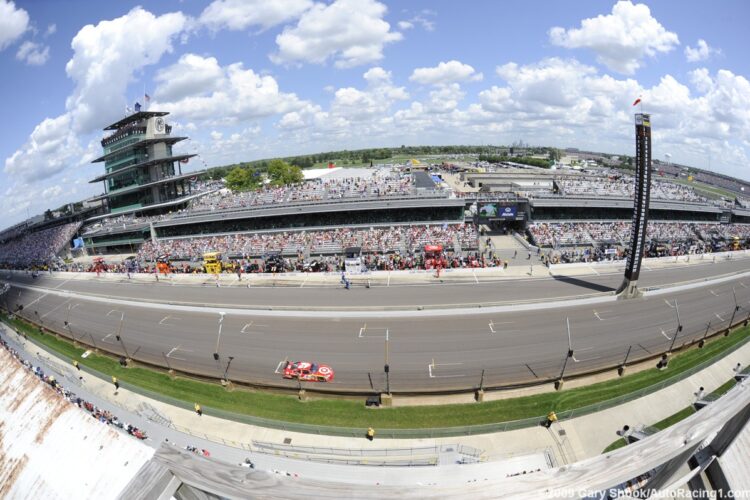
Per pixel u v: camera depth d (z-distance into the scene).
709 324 50.00
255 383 39.56
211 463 11.16
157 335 52.16
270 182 150.00
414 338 46.56
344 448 30.61
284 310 56.09
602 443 31.44
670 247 82.62
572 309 53.59
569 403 35.75
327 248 79.75
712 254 80.00
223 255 83.25
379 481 26.20
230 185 142.50
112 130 116.44
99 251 110.44
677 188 114.56
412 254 76.25
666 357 42.25
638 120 51.97
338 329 49.59
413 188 97.31
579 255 75.06
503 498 10.43
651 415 34.41
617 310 53.47
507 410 35.00
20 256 111.50
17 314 68.38
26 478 18.77
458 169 180.25
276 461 28.69
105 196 131.38
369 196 92.19
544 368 40.41
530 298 57.03
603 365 40.91
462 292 59.84
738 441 14.20
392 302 56.91
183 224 97.19
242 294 63.91
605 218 93.75
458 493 10.53
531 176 144.38
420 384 38.19
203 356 45.75
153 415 34.84
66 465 18.11
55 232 116.31
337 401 36.72
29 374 23.30
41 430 20.16
